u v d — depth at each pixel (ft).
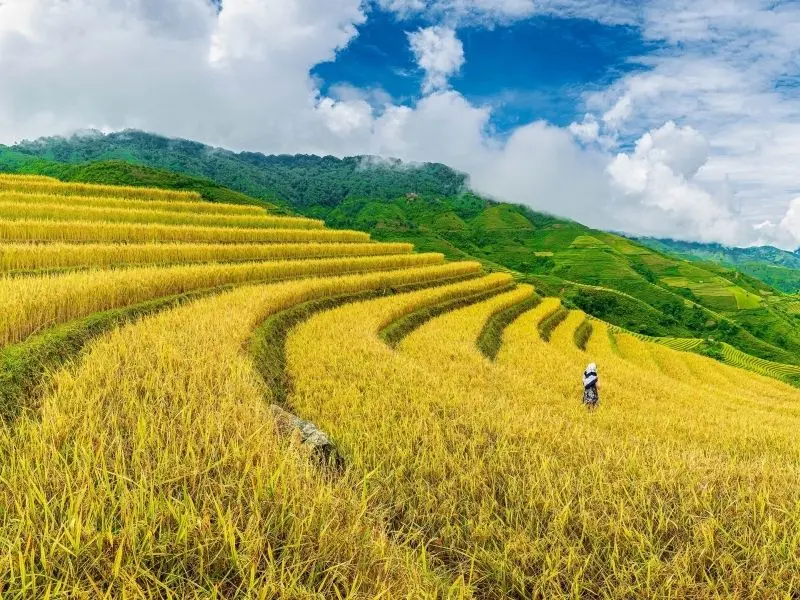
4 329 27.71
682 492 18.03
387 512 16.67
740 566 14.16
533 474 19.60
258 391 24.30
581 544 15.19
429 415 26.81
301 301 70.28
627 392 55.83
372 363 40.42
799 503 16.83
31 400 22.18
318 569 10.49
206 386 21.67
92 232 89.76
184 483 11.37
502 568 14.65
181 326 36.55
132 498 10.52
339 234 151.43
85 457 12.21
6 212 99.96
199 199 172.24
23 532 9.59
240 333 38.58
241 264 84.69
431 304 97.96
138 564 9.09
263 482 12.37
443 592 12.79
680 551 14.49
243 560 9.73
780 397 116.78
